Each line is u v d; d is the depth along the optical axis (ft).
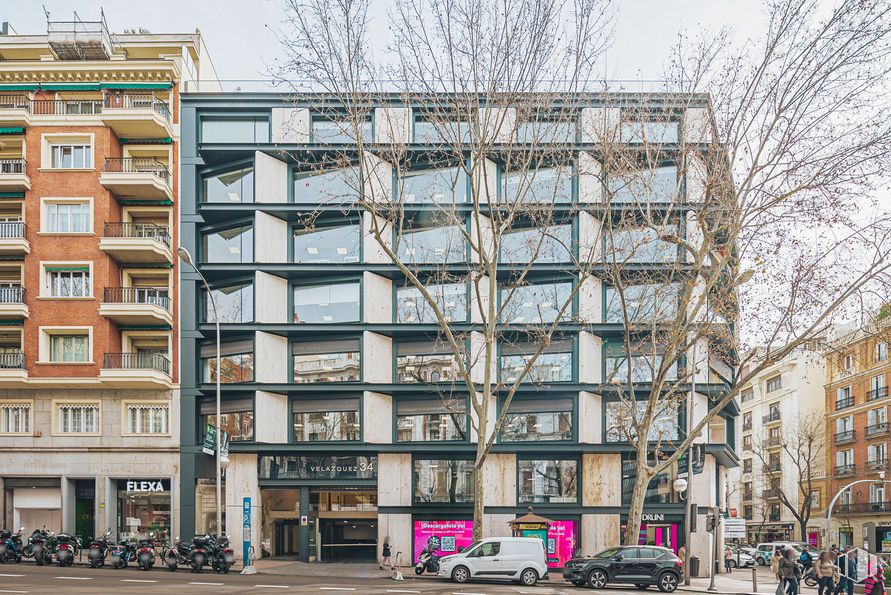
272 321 108.58
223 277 110.52
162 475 106.83
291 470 106.22
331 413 107.96
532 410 108.06
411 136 107.76
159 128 110.52
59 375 105.81
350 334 108.47
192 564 85.35
